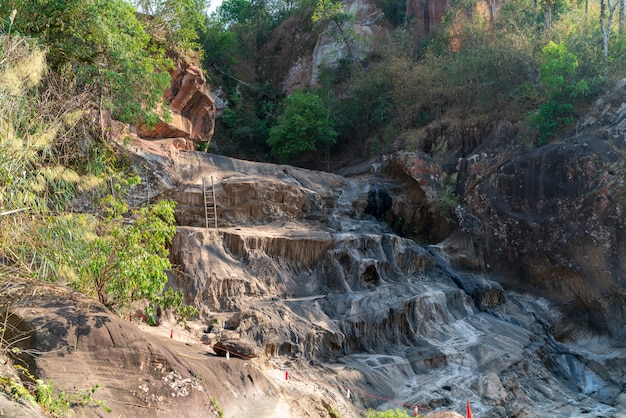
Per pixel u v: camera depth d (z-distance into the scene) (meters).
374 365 20.86
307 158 47.69
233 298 21.47
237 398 14.42
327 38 54.56
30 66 13.02
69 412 10.45
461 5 48.28
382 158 38.22
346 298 23.34
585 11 43.72
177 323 18.48
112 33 19.98
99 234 15.20
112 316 13.00
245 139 50.47
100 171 17.08
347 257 25.59
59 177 13.82
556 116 33.22
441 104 41.72
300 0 62.12
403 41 48.66
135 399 11.95
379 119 44.59
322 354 20.56
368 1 55.91
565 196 29.86
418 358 22.12
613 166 28.78
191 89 29.31
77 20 19.45
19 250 12.59
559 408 21.61
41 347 11.66
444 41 46.53
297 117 43.28
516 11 44.16
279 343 19.45
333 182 33.56
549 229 30.06
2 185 11.83
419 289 26.28
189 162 27.17
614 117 30.95
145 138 27.28
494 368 22.53
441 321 25.58
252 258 23.23
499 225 31.97
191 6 28.64
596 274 28.23
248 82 56.88
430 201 34.16
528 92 35.66
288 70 57.94
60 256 12.77
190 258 21.56
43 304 12.63
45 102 14.15
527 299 30.20
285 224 27.92
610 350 26.52
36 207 12.52
